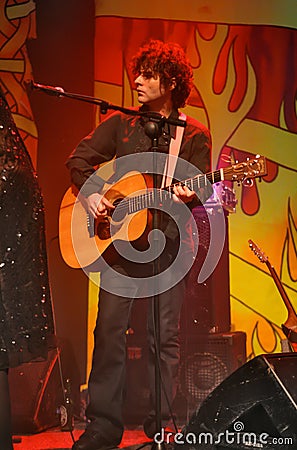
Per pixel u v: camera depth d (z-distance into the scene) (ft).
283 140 14.92
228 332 12.78
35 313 5.90
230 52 15.07
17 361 5.85
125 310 10.25
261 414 6.13
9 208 5.83
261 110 14.99
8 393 5.68
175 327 10.50
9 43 15.20
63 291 14.75
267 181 14.88
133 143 10.78
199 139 10.82
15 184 5.89
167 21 15.16
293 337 12.25
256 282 14.66
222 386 6.19
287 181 14.85
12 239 5.83
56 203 15.01
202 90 15.11
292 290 14.66
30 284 5.91
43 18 15.23
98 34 15.17
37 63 15.19
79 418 12.94
